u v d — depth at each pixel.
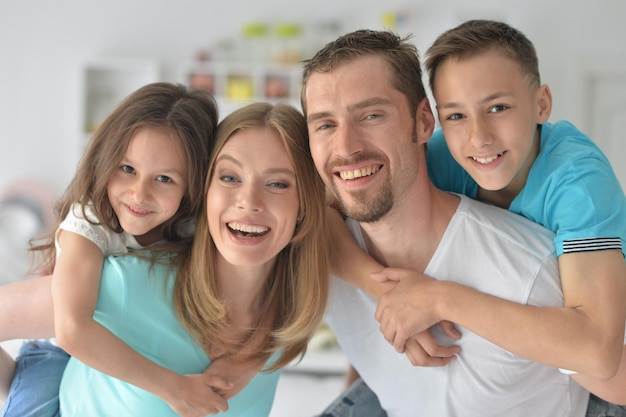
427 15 5.04
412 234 1.47
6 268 4.81
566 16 4.92
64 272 1.41
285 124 1.43
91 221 1.48
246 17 5.18
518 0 4.96
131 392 1.43
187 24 5.18
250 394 1.56
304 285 1.52
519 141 1.41
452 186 1.67
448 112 1.44
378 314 1.46
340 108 1.38
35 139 5.24
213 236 1.43
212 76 5.08
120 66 5.07
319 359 4.31
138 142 1.47
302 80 1.50
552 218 1.44
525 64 1.44
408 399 1.58
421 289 1.42
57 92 5.23
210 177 1.45
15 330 1.45
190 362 1.49
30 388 1.57
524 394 1.50
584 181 1.39
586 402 1.58
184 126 1.49
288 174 1.43
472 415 1.52
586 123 4.95
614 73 4.86
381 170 1.40
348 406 1.82
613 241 1.34
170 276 1.48
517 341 1.32
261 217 1.40
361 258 1.53
